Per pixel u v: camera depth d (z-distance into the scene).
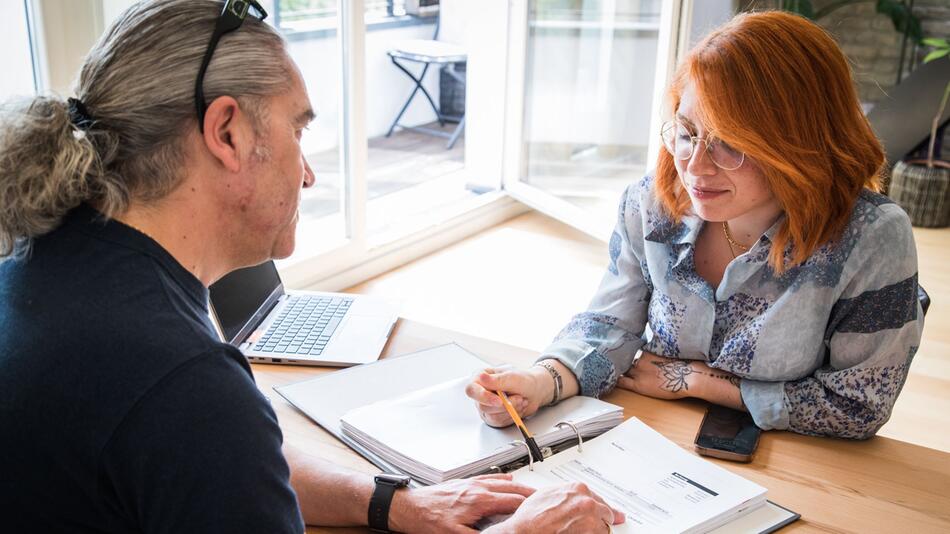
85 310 0.87
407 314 3.27
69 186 0.90
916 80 5.16
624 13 3.83
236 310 1.72
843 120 1.42
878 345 1.47
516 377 1.43
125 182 0.94
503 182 4.38
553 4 4.00
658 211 1.62
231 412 0.88
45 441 0.86
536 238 4.11
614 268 1.74
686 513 1.21
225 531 0.86
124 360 0.86
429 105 6.42
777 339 1.52
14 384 0.86
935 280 3.99
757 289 1.54
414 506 1.20
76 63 2.25
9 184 0.89
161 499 0.85
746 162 1.41
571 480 1.28
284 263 3.07
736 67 1.38
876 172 1.48
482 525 1.19
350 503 1.22
